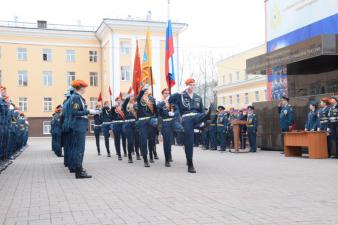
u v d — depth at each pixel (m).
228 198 6.73
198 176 9.52
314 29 19.64
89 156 17.00
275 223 5.07
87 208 6.16
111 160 14.78
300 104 16.86
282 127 16.22
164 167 11.82
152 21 46.62
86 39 50.78
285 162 12.72
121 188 7.98
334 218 5.32
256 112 19.27
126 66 46.75
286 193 7.14
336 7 18.00
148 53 13.09
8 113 12.73
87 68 50.75
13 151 16.36
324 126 14.38
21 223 5.32
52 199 6.96
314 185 8.00
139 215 5.61
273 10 23.38
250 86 49.81
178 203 6.38
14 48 48.22
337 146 14.03
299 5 20.78
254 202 6.39
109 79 46.81
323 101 14.50
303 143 14.35
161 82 47.00
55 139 17.05
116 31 46.41
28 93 48.69
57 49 49.75
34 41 48.84
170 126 12.03
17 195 7.42
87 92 50.69
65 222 5.31
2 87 12.71
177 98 10.50
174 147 22.14
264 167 11.30
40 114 49.06
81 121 9.89
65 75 50.00
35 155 18.34
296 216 5.44
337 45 15.41
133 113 13.40
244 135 19.69
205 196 6.93
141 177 9.57
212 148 19.42
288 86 21.67
